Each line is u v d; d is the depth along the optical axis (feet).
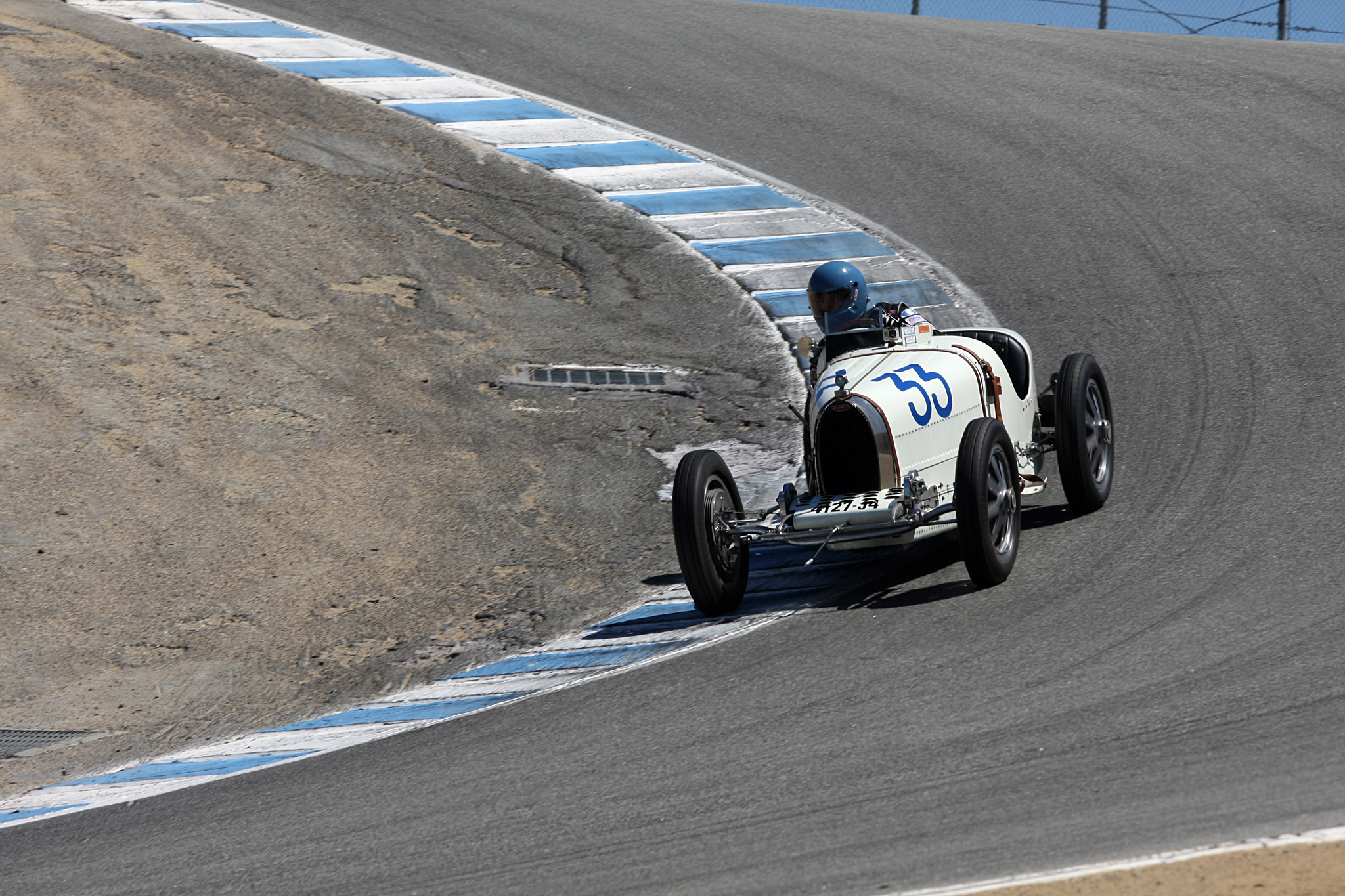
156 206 181.37
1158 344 137.80
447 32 288.30
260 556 112.16
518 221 194.80
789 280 174.81
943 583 85.56
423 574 110.01
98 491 118.73
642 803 56.90
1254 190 181.98
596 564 109.40
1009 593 80.53
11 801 77.30
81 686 94.48
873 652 73.51
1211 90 230.89
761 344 158.30
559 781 61.57
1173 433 112.88
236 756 78.95
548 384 149.59
